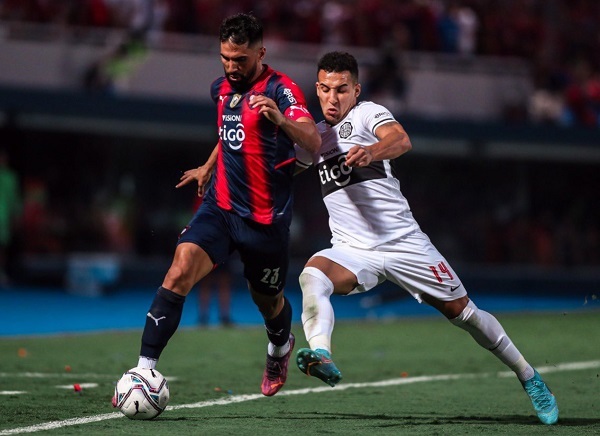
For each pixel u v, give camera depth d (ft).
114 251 243.81
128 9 231.50
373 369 110.93
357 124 70.38
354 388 92.68
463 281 252.62
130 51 225.35
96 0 228.43
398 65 235.20
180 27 236.43
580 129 247.70
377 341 144.77
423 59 245.24
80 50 223.71
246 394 86.28
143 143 248.73
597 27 290.76
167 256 249.34
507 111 248.11
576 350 134.10
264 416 71.87
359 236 71.05
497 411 77.51
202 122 226.99
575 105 258.16
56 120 220.43
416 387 94.17
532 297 249.75
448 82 246.27
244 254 69.72
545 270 261.44
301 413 74.23
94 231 243.19
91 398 80.02
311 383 96.53
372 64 238.27
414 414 74.74
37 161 240.73
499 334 70.64
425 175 263.49
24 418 67.92
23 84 218.38
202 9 240.53
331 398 84.74
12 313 179.73
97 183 246.27
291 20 244.63
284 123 62.80
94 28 228.02
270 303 72.49
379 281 71.56
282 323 73.97
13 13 227.40
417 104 244.01
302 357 61.36
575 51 283.59
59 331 157.69
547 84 255.29
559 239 269.85
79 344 133.18
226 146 68.80
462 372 108.47
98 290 225.56
